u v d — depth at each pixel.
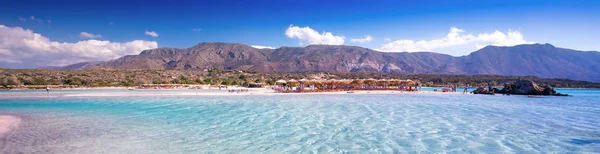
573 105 31.98
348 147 11.89
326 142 12.70
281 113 22.42
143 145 12.17
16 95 45.47
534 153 11.34
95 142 12.62
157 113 22.48
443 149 11.73
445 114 22.16
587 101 38.84
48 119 19.09
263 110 24.53
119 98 39.06
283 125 16.86
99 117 20.19
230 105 29.14
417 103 32.12
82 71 108.88
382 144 12.39
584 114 23.33
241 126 16.56
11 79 79.00
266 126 16.55
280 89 60.94
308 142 12.69
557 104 33.12
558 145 12.56
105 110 24.55
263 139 13.26
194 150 11.44
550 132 15.31
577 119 20.30
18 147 11.67
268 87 91.50
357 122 17.92
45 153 10.87
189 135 14.11
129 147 11.84
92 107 26.95
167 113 22.50
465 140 13.29
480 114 22.42
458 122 18.23
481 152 11.40
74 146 11.92
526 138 13.83
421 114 22.02
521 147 12.18
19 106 27.88
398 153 11.12
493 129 15.99
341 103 31.72
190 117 20.23
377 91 63.12
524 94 54.81
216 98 39.84
